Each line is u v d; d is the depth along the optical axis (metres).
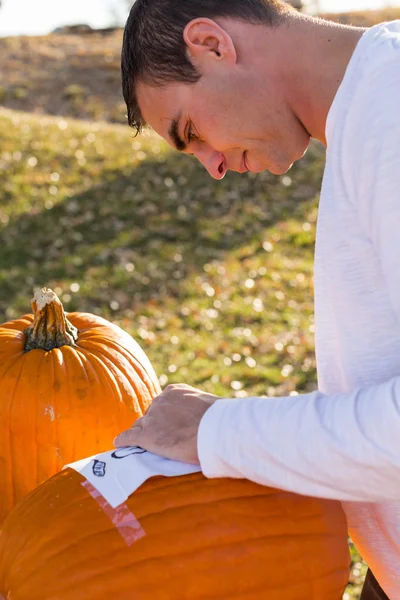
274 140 1.60
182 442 1.58
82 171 12.94
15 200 11.68
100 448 2.27
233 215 11.49
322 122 1.57
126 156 13.63
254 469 1.43
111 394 2.31
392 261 1.30
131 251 10.23
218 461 1.48
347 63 1.51
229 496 1.62
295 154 1.64
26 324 2.59
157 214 11.45
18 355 2.38
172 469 1.63
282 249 10.49
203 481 1.63
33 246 10.31
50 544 1.58
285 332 7.98
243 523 1.59
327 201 1.48
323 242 1.50
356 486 1.34
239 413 1.47
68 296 8.80
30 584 1.56
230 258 10.10
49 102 22.23
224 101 1.55
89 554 1.55
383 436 1.28
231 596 1.54
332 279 1.49
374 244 1.37
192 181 12.67
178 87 1.57
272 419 1.41
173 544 1.55
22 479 2.24
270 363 7.21
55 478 1.73
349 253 1.44
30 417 2.23
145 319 8.23
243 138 1.59
